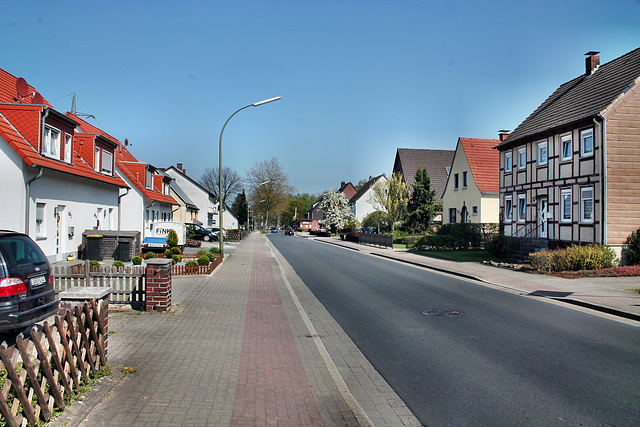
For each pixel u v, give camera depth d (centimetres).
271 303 1129
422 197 4312
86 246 1997
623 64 2039
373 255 2978
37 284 716
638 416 468
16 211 1484
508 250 2411
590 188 1892
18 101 1850
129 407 444
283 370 594
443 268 1964
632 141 1820
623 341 770
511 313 1023
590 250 1709
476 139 3828
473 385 564
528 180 2409
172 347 671
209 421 424
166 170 6700
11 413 342
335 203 7194
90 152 2184
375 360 674
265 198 8638
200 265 1683
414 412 485
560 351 709
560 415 471
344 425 430
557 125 2094
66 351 436
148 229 3231
